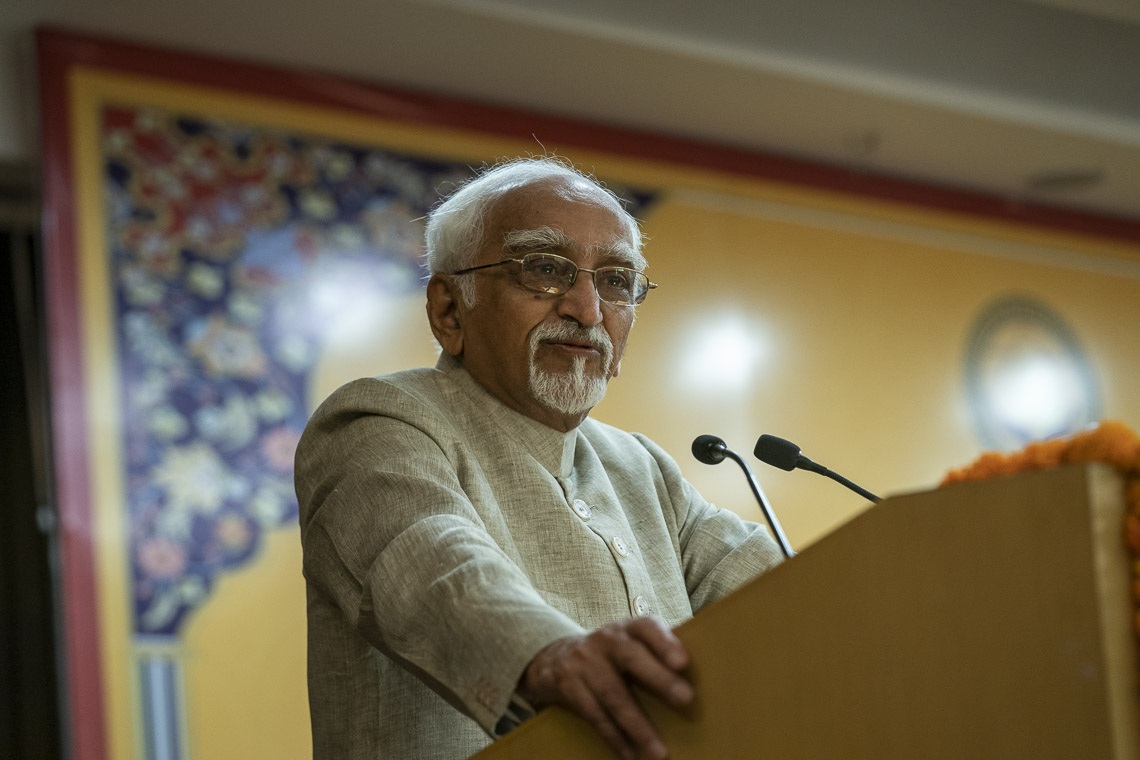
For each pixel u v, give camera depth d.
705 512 2.86
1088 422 9.12
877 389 8.40
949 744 1.36
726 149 8.41
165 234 6.51
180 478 6.14
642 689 1.61
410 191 7.25
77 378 6.09
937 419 8.55
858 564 1.45
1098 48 8.65
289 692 6.04
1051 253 9.36
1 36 6.59
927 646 1.39
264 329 6.58
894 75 8.19
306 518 2.38
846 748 1.43
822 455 8.04
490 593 1.82
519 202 2.62
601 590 2.39
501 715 1.70
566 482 2.54
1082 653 1.28
